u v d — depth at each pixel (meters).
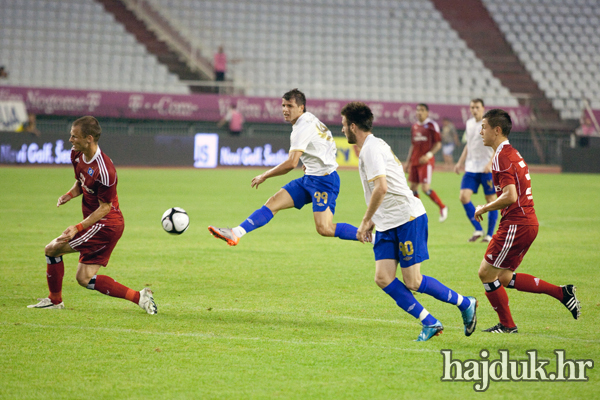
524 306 18.38
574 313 16.23
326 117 81.81
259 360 13.27
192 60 89.75
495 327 15.73
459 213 42.00
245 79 91.19
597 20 109.12
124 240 29.25
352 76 95.44
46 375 12.26
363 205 44.88
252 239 30.48
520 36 103.69
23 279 20.91
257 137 78.00
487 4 108.12
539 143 84.88
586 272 22.97
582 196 52.06
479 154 30.53
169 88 85.19
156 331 15.33
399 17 105.06
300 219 38.34
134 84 85.06
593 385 12.10
